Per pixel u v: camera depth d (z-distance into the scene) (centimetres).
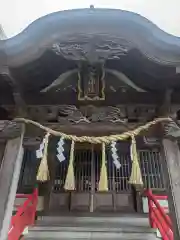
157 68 280
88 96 303
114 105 321
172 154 285
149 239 520
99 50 271
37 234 548
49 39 263
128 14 256
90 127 303
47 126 306
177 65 270
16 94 301
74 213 744
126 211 775
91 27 258
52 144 377
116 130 301
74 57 278
